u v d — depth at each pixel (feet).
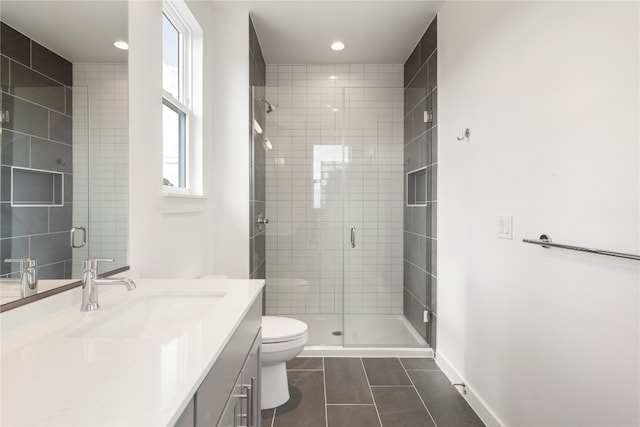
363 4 8.48
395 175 10.03
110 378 2.16
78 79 3.85
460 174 7.42
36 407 1.83
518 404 5.34
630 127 3.42
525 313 5.15
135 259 5.02
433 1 8.34
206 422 2.50
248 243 8.71
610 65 3.64
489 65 6.17
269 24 9.45
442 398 7.09
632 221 3.41
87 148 3.99
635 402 3.39
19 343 2.76
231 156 8.70
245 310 3.73
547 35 4.61
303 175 10.01
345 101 9.97
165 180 6.83
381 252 10.14
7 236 2.99
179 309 4.45
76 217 3.85
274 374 6.79
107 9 4.35
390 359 8.95
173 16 7.10
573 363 4.20
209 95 8.32
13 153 3.03
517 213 5.32
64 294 3.68
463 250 7.29
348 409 6.68
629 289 3.45
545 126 4.66
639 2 3.32
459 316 7.50
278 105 9.94
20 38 3.09
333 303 10.13
